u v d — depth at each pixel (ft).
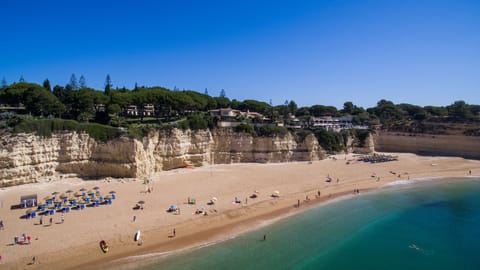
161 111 282.77
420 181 209.97
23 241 102.68
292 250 106.83
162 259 97.71
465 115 354.54
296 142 265.75
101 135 184.55
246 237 116.37
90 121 223.10
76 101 228.63
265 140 252.42
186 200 151.23
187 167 222.69
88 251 99.76
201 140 232.32
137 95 253.24
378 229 128.47
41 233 109.09
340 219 138.10
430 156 298.76
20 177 158.51
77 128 180.86
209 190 169.17
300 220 135.44
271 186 183.73
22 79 302.25
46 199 141.08
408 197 174.81
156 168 204.33
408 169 242.58
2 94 216.95
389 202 165.07
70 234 109.29
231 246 108.27
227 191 169.17
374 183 201.98
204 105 326.24
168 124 217.15
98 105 254.47
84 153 180.45
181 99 269.64
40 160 166.40
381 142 353.51
